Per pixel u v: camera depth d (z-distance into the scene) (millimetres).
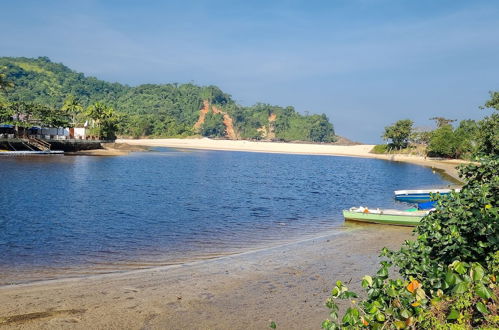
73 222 24578
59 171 55188
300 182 55844
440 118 121562
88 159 79812
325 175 68500
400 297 5680
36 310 11148
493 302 5164
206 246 19703
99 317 10820
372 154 142125
